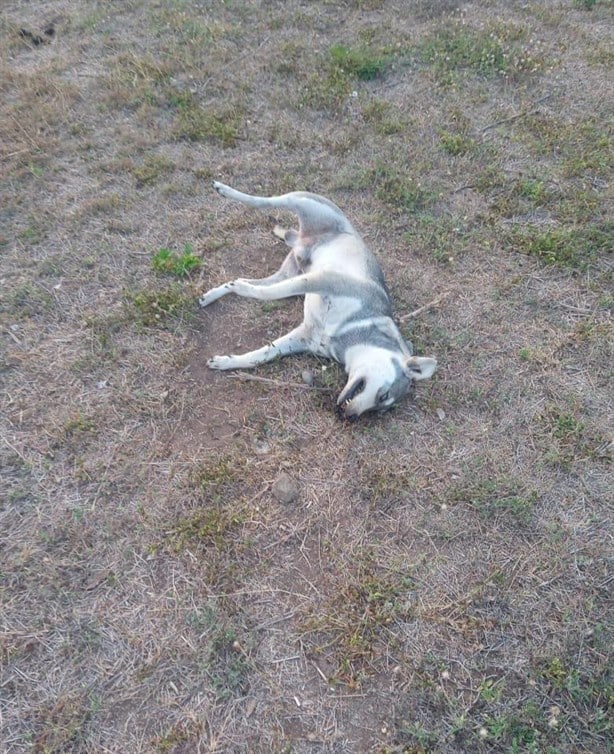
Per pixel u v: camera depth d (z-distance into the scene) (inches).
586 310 76.3
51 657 46.3
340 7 124.9
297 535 55.1
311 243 74.3
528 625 51.5
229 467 58.4
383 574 53.3
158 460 58.4
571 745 45.6
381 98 104.1
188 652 47.4
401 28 120.9
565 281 79.3
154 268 74.6
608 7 134.2
